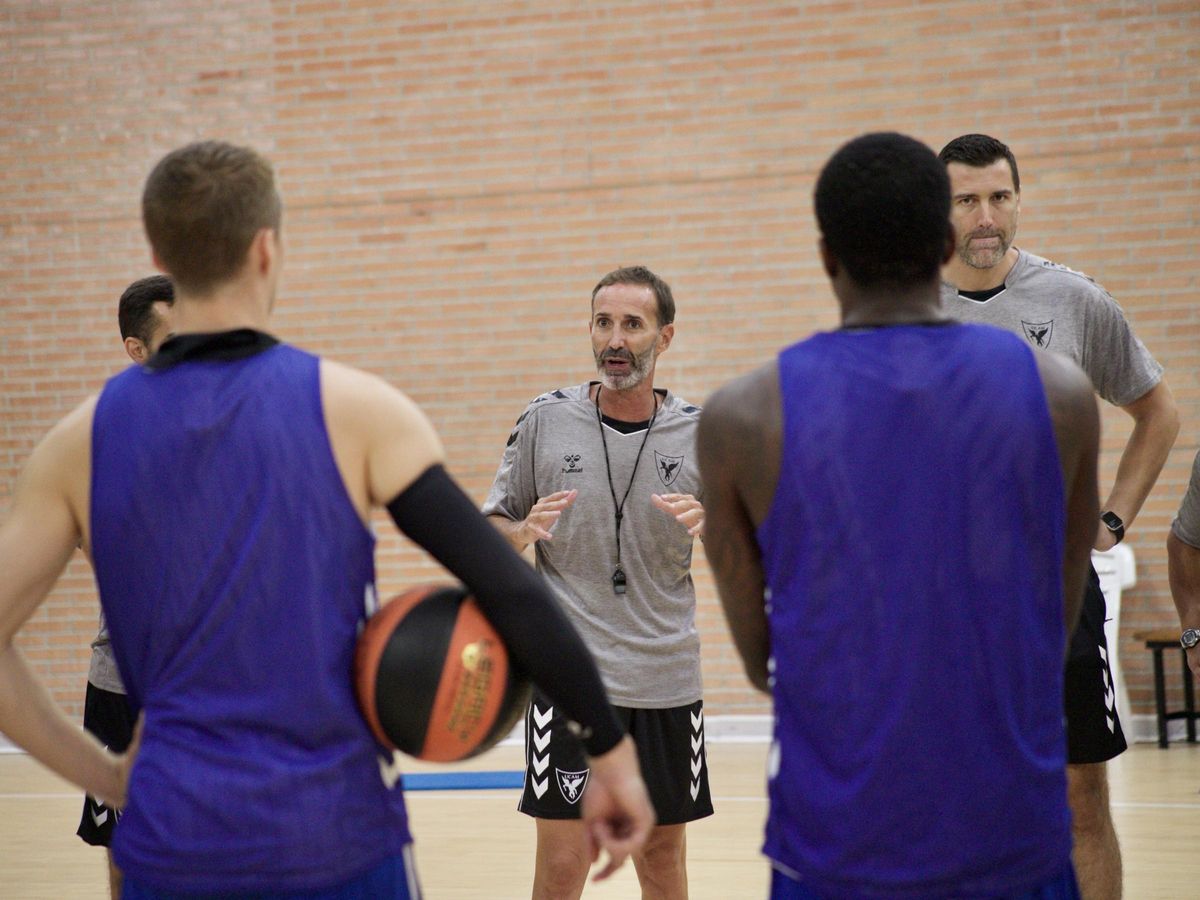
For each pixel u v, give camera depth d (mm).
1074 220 12219
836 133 12570
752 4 12688
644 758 5559
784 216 12695
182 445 2520
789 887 2623
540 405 5906
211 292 2654
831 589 2561
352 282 13406
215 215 2596
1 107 13812
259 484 2508
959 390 2576
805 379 2643
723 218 12805
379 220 13359
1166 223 12055
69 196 13734
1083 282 4879
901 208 2643
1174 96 12023
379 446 2592
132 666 2600
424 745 2633
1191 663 4875
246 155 2682
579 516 5668
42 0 13734
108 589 2584
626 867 7832
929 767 2498
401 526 2633
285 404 2555
